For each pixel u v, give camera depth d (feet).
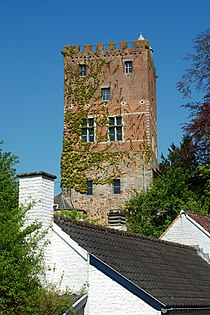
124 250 57.67
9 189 63.05
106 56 182.29
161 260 62.44
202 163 146.00
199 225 86.79
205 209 130.52
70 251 51.01
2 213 47.83
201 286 60.49
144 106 177.47
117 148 175.94
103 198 173.17
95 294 49.55
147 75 179.63
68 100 181.88
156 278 53.83
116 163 175.01
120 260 53.16
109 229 61.57
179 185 137.28
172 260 65.57
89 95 180.86
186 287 56.54
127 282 48.83
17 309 43.98
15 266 44.06
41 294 45.50
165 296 49.44
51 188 52.90
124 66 181.06
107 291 49.32
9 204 58.18
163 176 155.53
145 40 181.16
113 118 178.60
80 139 178.70
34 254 49.73
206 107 142.61
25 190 51.90
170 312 48.26
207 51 144.36
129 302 48.44
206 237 86.02
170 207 134.92
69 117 180.55
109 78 180.96
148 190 155.53
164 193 136.87
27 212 51.11
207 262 76.89
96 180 174.91
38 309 44.45
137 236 66.90
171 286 53.93
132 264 53.98
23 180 52.19
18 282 43.91
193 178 148.25
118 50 182.09
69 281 50.42
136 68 180.34
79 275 50.24
